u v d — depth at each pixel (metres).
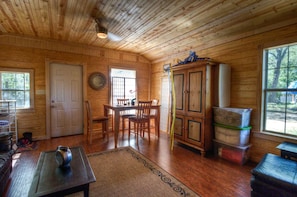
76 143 3.92
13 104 3.84
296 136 2.55
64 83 4.48
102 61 4.93
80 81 4.70
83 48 4.63
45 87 4.20
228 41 3.38
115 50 5.12
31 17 2.94
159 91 5.43
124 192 2.05
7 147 2.42
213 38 3.56
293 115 2.58
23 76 3.99
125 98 5.40
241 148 2.82
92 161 2.92
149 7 2.56
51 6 2.55
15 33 3.78
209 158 3.12
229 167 2.76
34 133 4.12
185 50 4.41
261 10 2.50
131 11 2.69
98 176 2.41
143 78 5.70
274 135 2.71
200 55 4.00
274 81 2.79
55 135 4.40
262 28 2.82
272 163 1.99
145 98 5.76
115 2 2.43
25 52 3.95
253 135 3.00
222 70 3.21
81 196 1.97
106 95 5.04
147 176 2.43
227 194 2.04
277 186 1.65
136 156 3.17
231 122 2.94
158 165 2.80
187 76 3.55
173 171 2.60
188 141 3.52
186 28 3.31
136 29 3.42
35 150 3.44
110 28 3.38
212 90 3.29
